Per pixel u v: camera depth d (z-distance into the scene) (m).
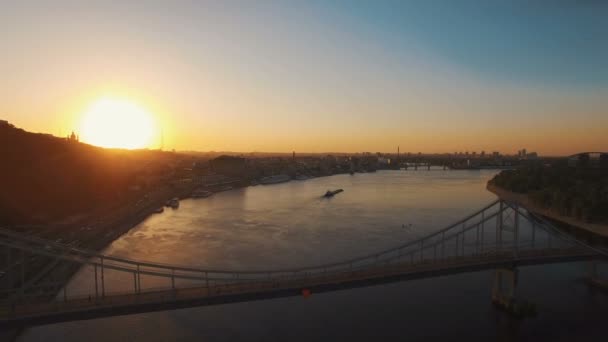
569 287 85.19
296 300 78.06
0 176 146.75
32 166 169.00
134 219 169.75
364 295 80.38
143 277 89.81
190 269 61.38
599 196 151.62
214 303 56.41
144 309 53.75
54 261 96.38
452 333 65.12
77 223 143.38
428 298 78.75
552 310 74.12
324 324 68.25
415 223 162.50
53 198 161.50
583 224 143.75
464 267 71.69
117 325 67.94
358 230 148.62
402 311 72.88
